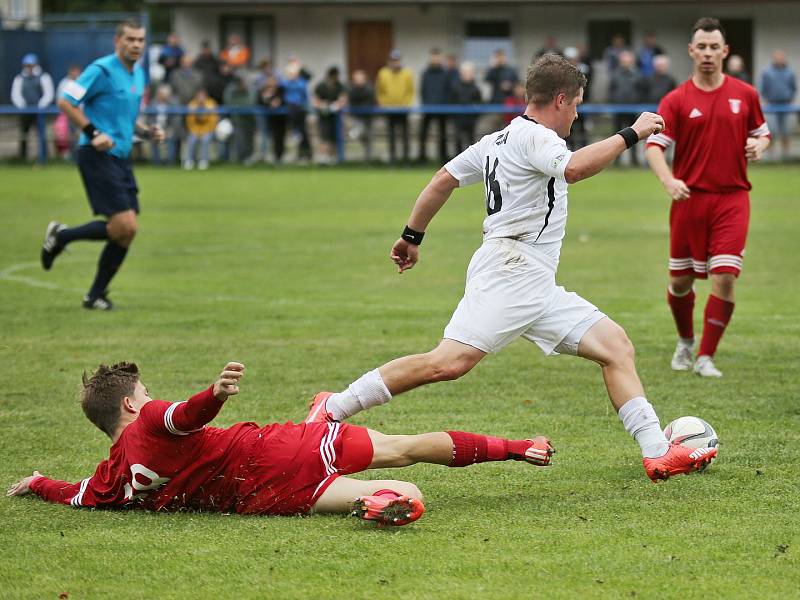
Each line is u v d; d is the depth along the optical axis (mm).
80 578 11703
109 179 28156
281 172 72188
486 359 23391
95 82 27688
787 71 76375
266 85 75500
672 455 14734
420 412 18953
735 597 11031
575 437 17406
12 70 89750
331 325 27188
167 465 13539
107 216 28344
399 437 13938
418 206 15820
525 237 14641
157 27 138000
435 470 15750
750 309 29578
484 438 14352
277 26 104375
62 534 13023
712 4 100250
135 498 13750
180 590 11359
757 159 21109
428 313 28891
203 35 104000
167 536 12906
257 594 11227
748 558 12086
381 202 57125
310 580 11555
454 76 74000
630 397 14836
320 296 31734
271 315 28516
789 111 74875
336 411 14766
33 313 28609
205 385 20953
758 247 41625
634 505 14023
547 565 11898
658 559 12047
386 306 30016
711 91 21422
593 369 22406
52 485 14367
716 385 20844
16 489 14539
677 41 101562
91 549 12516
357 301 30859
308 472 13539
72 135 78625
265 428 13820
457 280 34812
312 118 89188
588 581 11461
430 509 13961
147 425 13438
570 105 14688
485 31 103438
